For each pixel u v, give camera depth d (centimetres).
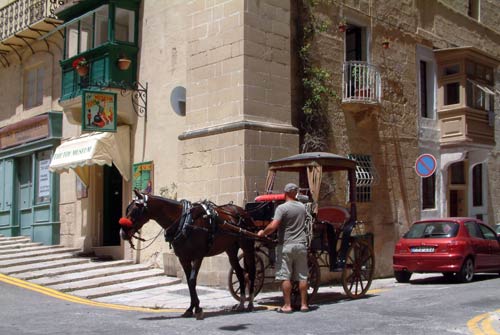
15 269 1545
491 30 2397
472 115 2019
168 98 1603
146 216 977
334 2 1659
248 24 1405
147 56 1686
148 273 1529
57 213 1942
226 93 1423
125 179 1703
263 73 1427
